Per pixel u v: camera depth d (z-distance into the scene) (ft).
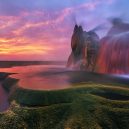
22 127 233.96
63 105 261.44
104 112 242.58
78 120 232.73
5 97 348.59
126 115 236.43
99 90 295.69
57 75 441.27
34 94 294.25
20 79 409.28
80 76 413.18
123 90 290.56
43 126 235.61
